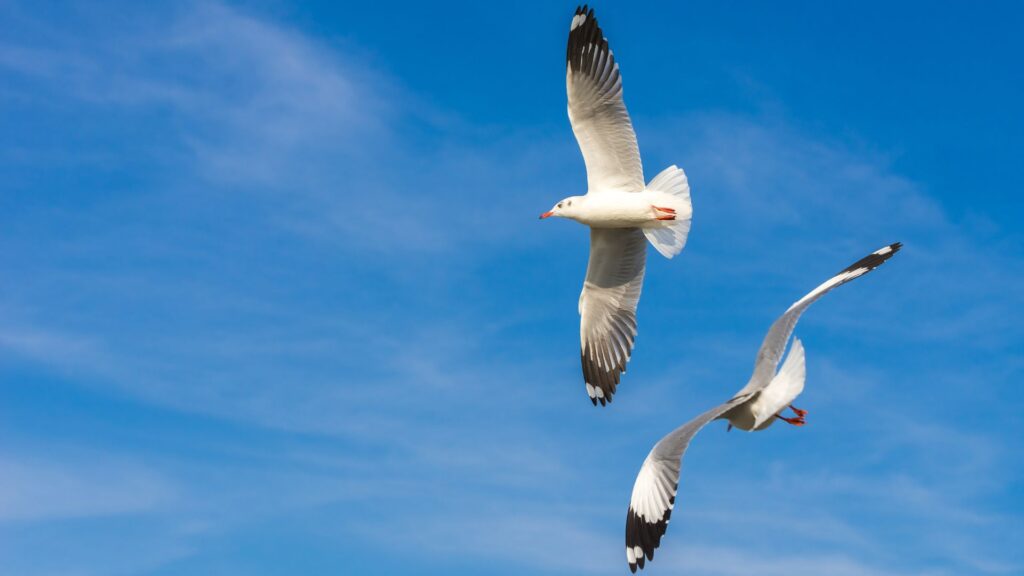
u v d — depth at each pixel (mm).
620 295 13453
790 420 8625
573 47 11727
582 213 11992
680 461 8328
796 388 8125
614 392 13562
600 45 11531
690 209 11594
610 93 11586
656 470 8508
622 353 13516
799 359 8266
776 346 8734
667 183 11734
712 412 8375
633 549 8414
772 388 8273
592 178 12086
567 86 11836
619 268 13297
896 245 9695
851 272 9453
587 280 13523
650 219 11766
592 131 11906
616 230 12906
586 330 13867
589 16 11625
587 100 11781
